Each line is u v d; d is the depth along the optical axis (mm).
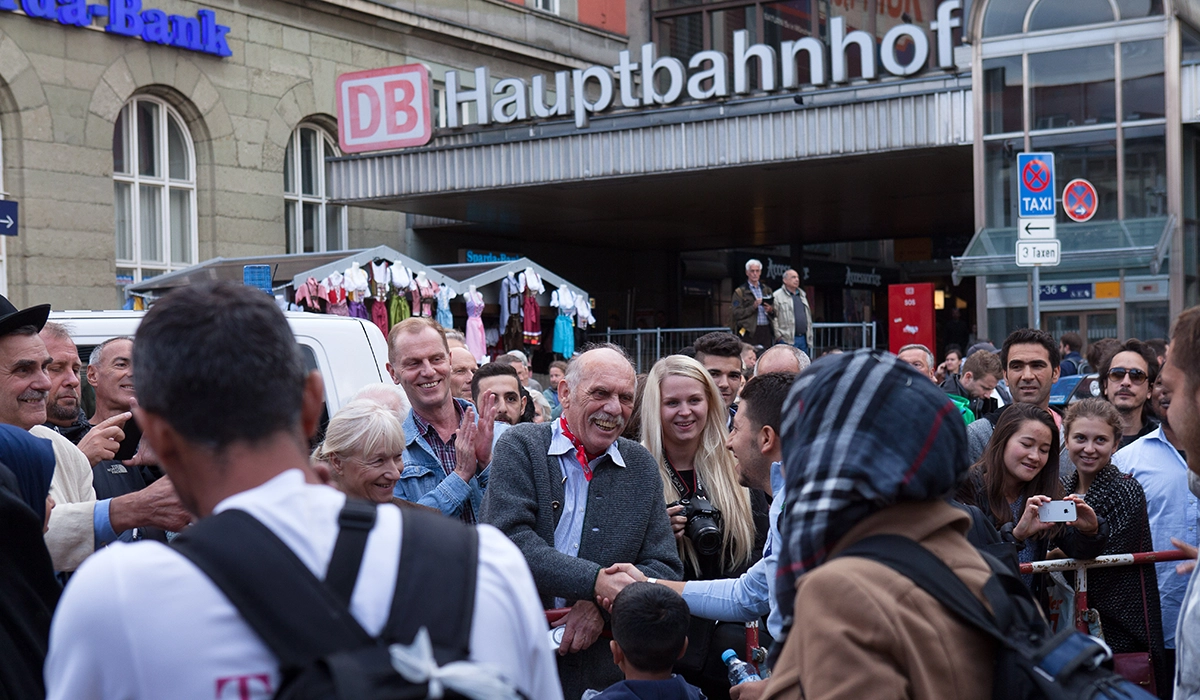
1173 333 2260
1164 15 14398
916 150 15398
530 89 17672
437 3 21156
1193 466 2281
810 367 1914
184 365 1490
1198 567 2240
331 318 5785
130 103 17094
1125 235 14430
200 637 1353
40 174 15539
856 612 1621
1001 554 3014
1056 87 14914
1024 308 15078
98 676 1366
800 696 1685
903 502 1769
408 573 1450
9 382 3506
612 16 25188
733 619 3480
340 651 1363
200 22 17531
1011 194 15023
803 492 1780
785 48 16016
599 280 26531
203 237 17875
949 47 15273
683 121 16453
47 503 2953
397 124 17812
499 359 9211
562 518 3824
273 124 18719
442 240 22578
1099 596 4453
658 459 4246
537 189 17953
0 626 2275
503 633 1511
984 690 1653
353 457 3785
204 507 1535
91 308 16125
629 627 3150
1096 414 4668
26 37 15398
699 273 28922
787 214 22453
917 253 27578
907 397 1784
